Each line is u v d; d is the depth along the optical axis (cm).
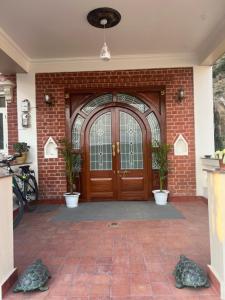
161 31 464
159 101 599
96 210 523
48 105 590
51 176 593
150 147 600
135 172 603
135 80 586
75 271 268
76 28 443
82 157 603
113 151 602
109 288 235
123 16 408
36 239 367
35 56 565
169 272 263
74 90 589
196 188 586
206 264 276
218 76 1001
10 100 590
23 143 566
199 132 584
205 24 440
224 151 233
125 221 445
